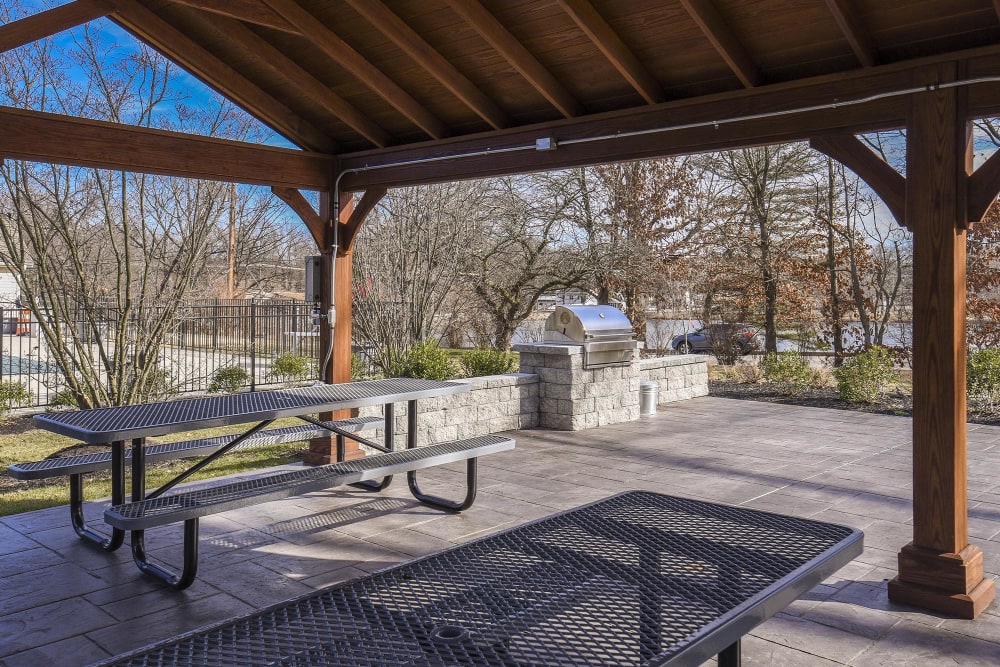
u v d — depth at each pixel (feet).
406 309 39.91
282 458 23.41
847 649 10.92
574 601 7.11
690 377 37.14
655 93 15.38
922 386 12.31
